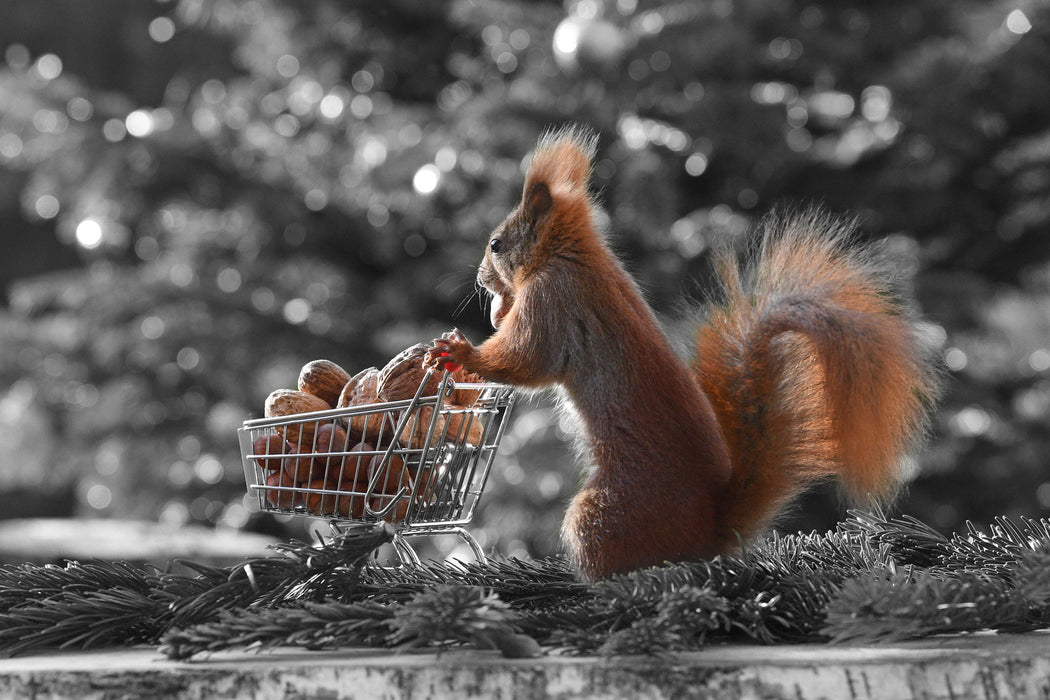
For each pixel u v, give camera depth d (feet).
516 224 14.16
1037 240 45.37
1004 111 41.91
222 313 43.47
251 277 44.01
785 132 39.50
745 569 11.83
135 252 51.34
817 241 13.70
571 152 14.66
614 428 12.67
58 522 37.93
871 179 42.27
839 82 42.57
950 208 43.86
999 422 40.96
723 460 12.76
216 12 47.37
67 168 43.47
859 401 12.29
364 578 13.61
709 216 41.06
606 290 13.17
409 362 13.75
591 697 9.73
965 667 9.84
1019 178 44.01
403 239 46.57
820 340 12.49
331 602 12.25
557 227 13.73
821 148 42.98
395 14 45.60
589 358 12.91
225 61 77.97
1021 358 40.70
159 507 44.60
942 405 39.29
